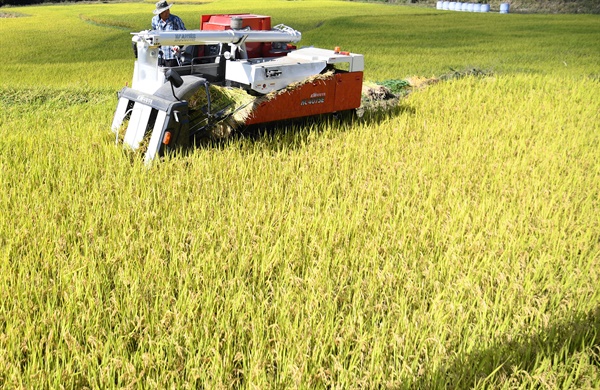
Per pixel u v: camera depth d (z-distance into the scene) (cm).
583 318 459
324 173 742
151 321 430
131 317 439
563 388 384
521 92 1287
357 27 3678
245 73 868
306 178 713
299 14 4550
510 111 1114
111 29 3619
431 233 593
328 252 539
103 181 689
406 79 1540
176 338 408
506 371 402
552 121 1032
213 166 744
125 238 543
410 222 608
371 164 794
